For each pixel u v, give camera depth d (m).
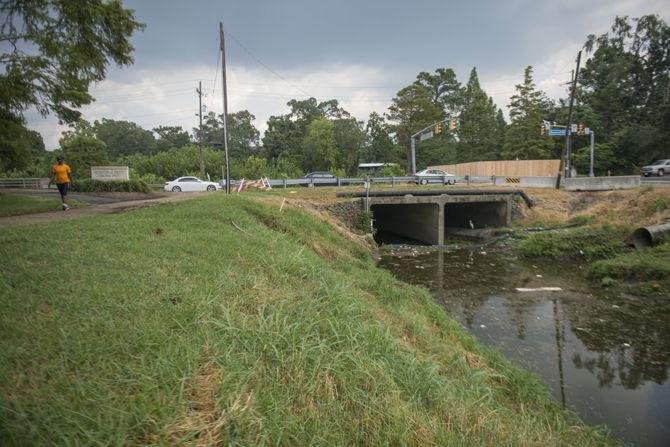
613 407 6.73
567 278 14.95
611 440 5.45
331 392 3.49
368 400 3.58
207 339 3.69
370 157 67.81
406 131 55.84
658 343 9.23
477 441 3.53
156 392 2.85
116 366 3.02
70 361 3.00
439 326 8.17
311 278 6.97
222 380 3.18
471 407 4.26
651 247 16.39
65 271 4.77
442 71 68.00
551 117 55.06
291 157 64.38
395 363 4.47
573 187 27.67
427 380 4.26
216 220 9.97
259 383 3.29
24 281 4.36
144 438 2.48
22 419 2.29
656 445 5.77
